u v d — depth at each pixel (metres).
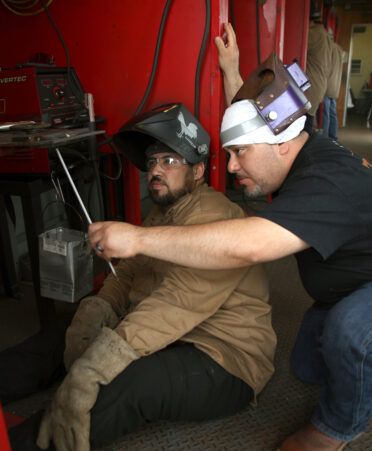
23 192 1.44
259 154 1.04
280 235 0.91
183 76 1.65
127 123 1.33
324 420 1.09
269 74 1.00
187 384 1.08
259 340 1.23
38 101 1.48
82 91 1.73
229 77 1.57
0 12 1.84
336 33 6.95
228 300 1.21
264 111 1.00
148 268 1.37
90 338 1.27
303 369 1.40
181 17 1.59
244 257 0.92
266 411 1.30
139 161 1.51
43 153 1.44
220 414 1.19
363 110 11.89
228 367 1.13
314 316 1.32
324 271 1.11
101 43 1.75
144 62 1.71
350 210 0.93
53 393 1.39
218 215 1.18
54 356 1.34
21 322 1.84
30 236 1.49
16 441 1.00
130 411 1.03
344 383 1.02
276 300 2.01
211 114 1.63
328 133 5.39
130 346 1.02
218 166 1.67
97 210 2.02
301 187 0.94
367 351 0.97
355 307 1.02
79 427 0.95
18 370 1.30
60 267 1.24
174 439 1.19
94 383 0.98
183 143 1.24
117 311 1.43
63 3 1.75
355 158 1.01
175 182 1.30
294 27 3.08
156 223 1.39
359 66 13.94
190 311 1.10
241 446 1.17
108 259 1.07
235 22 2.45
